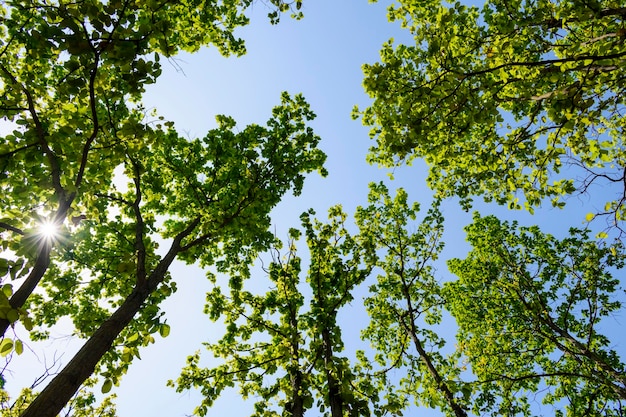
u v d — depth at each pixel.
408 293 12.53
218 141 8.84
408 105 5.25
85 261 7.96
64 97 3.88
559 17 4.64
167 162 9.02
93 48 3.04
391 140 5.33
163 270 6.45
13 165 3.89
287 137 10.05
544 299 13.85
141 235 6.54
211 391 8.66
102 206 7.88
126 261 5.15
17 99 4.10
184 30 8.58
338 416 6.43
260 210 8.81
